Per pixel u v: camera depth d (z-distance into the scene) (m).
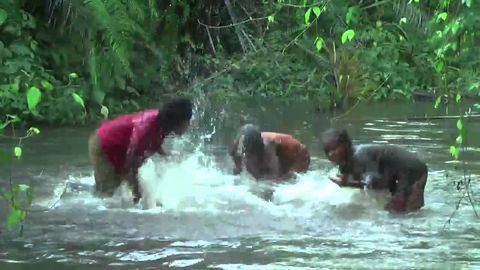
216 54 27.89
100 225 9.03
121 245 8.10
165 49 25.45
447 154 14.49
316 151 14.97
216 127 18.42
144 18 22.70
